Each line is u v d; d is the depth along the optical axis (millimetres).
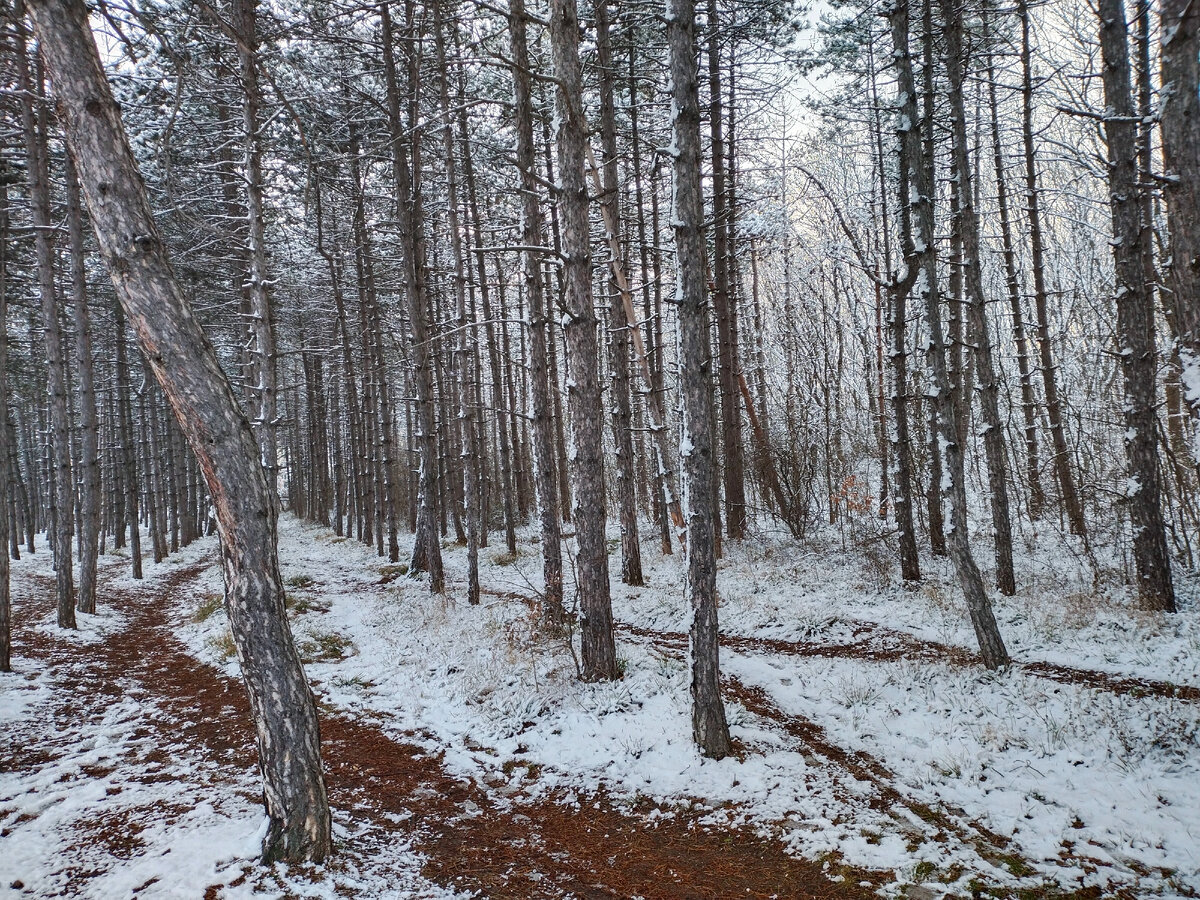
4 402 10000
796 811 5613
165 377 4367
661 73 15742
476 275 22422
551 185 8344
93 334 25484
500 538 24422
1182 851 4812
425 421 15680
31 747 7203
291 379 39375
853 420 25312
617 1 13445
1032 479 16250
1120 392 16688
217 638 11711
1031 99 15125
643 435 23578
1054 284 22578
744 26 15484
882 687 8312
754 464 19812
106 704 8797
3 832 5281
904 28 8758
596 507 8547
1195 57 4352
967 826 5344
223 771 6516
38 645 11398
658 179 17344
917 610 11258
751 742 6871
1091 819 5312
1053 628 9555
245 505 4539
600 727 7340
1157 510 9836
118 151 4234
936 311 8656
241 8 11578
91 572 14445
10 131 13711
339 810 5820
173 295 4359
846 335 30281
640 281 18656
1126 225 9891
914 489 17031
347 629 12742
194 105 15133
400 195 16141
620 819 5758
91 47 4168
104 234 4230
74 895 4375
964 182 11320
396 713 8375
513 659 9398
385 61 15703
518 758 6980
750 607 12344
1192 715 6477
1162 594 9703
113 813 5586
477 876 4887
